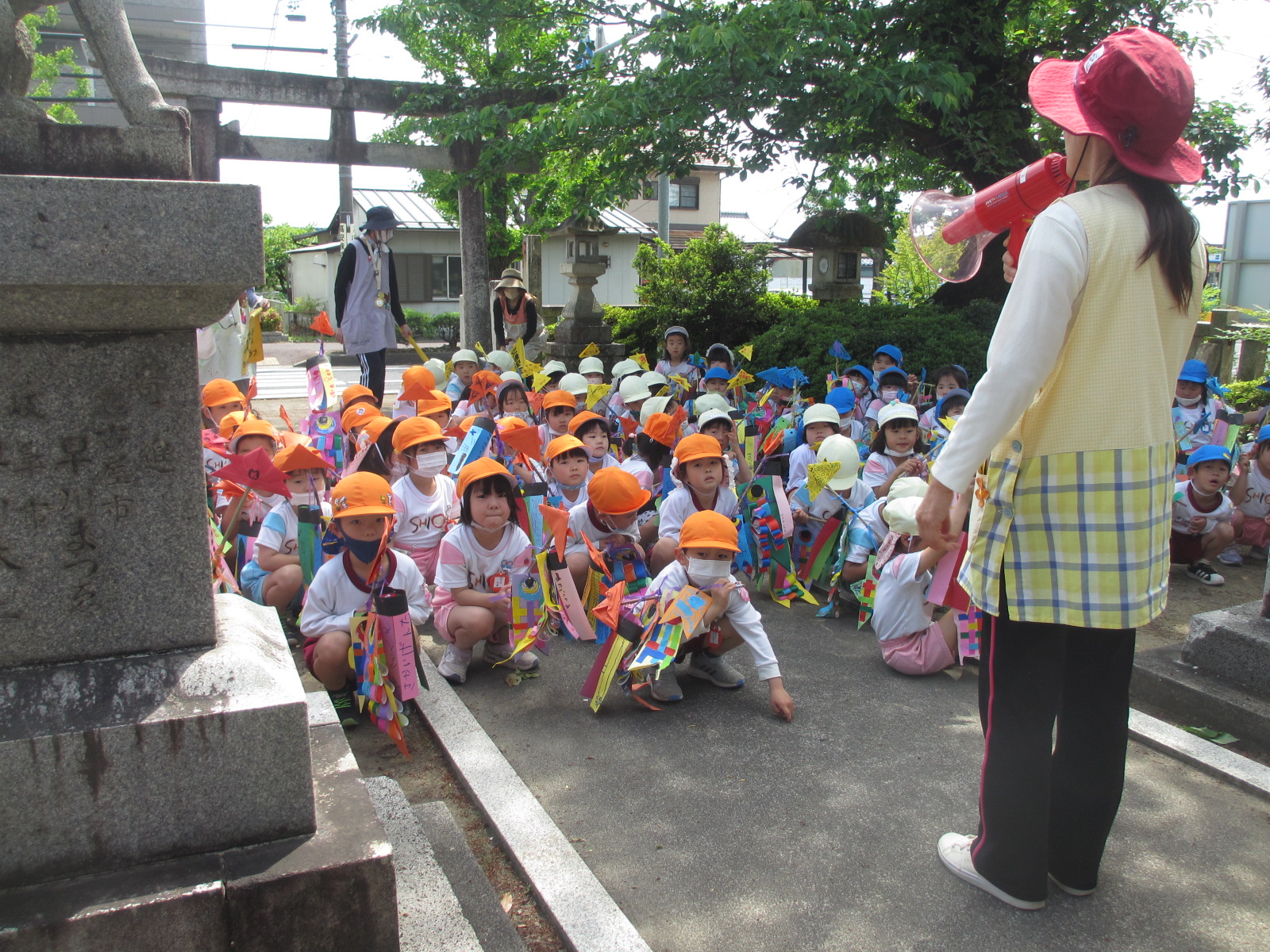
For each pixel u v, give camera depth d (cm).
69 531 198
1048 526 218
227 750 197
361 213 2692
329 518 431
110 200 181
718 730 354
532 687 396
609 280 2586
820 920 244
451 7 973
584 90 933
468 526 399
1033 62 991
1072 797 246
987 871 250
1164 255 207
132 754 191
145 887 188
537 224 1638
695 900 252
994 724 241
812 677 406
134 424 200
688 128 855
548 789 311
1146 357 210
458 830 280
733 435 587
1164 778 314
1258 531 595
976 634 395
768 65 774
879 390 746
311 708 281
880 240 1411
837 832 284
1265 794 300
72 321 191
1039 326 203
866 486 519
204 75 1056
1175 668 371
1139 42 201
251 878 192
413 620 387
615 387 872
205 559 209
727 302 1412
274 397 1236
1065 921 242
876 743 342
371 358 822
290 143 1106
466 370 858
